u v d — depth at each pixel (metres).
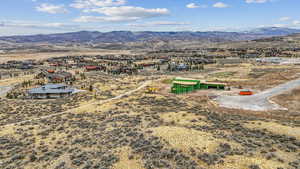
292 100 59.88
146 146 26.77
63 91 82.25
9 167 25.08
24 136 36.19
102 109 53.62
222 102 61.78
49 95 80.75
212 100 64.44
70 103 65.75
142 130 33.84
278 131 34.06
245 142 28.30
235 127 36.28
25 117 52.69
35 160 26.69
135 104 57.03
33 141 33.69
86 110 53.78
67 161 25.22
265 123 38.34
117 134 33.19
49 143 32.56
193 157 23.66
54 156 27.25
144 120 41.41
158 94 73.31
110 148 27.70
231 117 44.53
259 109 53.94
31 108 62.06
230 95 70.88
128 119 42.44
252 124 38.31
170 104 56.28
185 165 21.95
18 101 74.56
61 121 45.22
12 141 34.16
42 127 41.09
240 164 21.89
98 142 30.53
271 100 62.00
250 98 65.69
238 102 61.41
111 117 45.34
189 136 28.89
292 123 40.44
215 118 42.53
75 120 45.31
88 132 36.09
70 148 29.59
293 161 22.69
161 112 47.41
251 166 21.28
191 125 36.72
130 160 23.91
